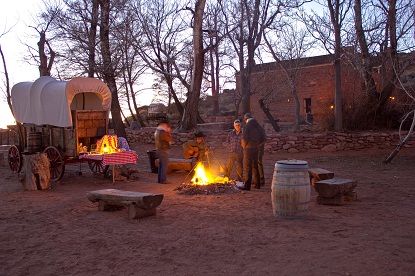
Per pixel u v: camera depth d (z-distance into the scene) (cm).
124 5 2017
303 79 3709
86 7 2067
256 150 984
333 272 444
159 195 728
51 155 1156
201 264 486
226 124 2747
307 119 3259
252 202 848
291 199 684
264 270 459
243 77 2320
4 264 506
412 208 768
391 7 1712
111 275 462
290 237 580
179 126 2208
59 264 501
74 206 834
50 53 2100
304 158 1702
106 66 2097
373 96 2072
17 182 1195
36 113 1218
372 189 984
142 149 2073
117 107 2264
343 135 1909
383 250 510
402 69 1658
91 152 1145
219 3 2125
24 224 696
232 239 579
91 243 579
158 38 2134
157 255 522
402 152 1794
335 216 710
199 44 1995
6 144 2330
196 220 696
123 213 759
